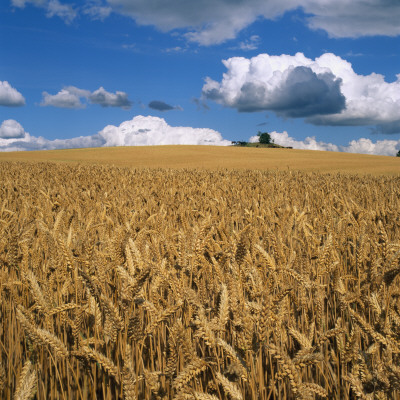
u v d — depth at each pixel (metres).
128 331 1.72
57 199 7.16
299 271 2.96
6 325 3.14
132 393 1.48
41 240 3.57
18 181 13.85
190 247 2.63
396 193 11.32
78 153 86.50
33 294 2.03
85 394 2.19
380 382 1.66
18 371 2.47
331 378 2.50
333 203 9.15
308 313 2.78
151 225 4.22
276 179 19.06
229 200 8.79
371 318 2.84
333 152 94.31
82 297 3.19
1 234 3.25
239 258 2.12
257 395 1.99
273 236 2.90
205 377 2.37
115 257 2.34
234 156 79.19
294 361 1.54
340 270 3.27
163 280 2.16
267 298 1.74
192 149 94.69
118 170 28.59
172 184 14.64
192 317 2.43
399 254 2.22
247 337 1.75
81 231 3.83
